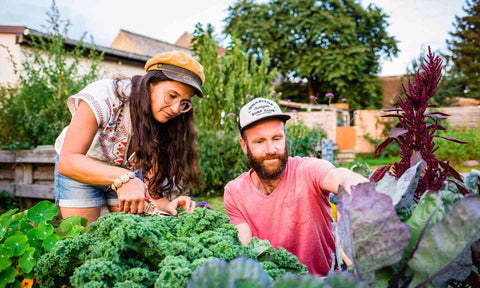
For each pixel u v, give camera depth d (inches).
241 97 224.2
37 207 55.2
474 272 29.3
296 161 65.5
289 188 61.7
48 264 36.1
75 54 245.3
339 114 674.8
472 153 381.4
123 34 808.3
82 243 37.0
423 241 24.4
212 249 35.0
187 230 40.5
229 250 34.3
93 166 55.9
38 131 213.0
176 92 65.2
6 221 50.3
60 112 210.4
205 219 42.0
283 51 885.2
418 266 24.6
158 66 64.5
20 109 217.3
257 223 64.7
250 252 38.4
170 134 77.6
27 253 45.6
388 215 24.5
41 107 214.2
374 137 557.9
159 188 77.2
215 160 208.7
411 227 27.0
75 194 76.5
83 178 56.2
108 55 426.3
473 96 900.0
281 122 59.6
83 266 30.1
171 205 63.8
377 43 940.0
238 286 21.9
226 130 216.5
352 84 879.1
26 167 182.1
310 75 904.9
